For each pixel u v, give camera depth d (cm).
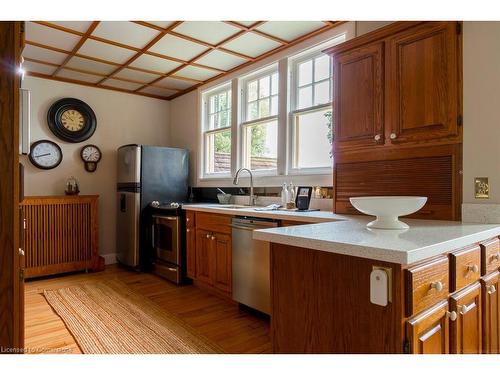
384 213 148
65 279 374
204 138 445
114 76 404
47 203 375
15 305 127
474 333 133
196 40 306
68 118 417
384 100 211
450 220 186
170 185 428
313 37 298
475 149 178
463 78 182
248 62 362
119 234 436
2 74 125
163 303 297
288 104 325
